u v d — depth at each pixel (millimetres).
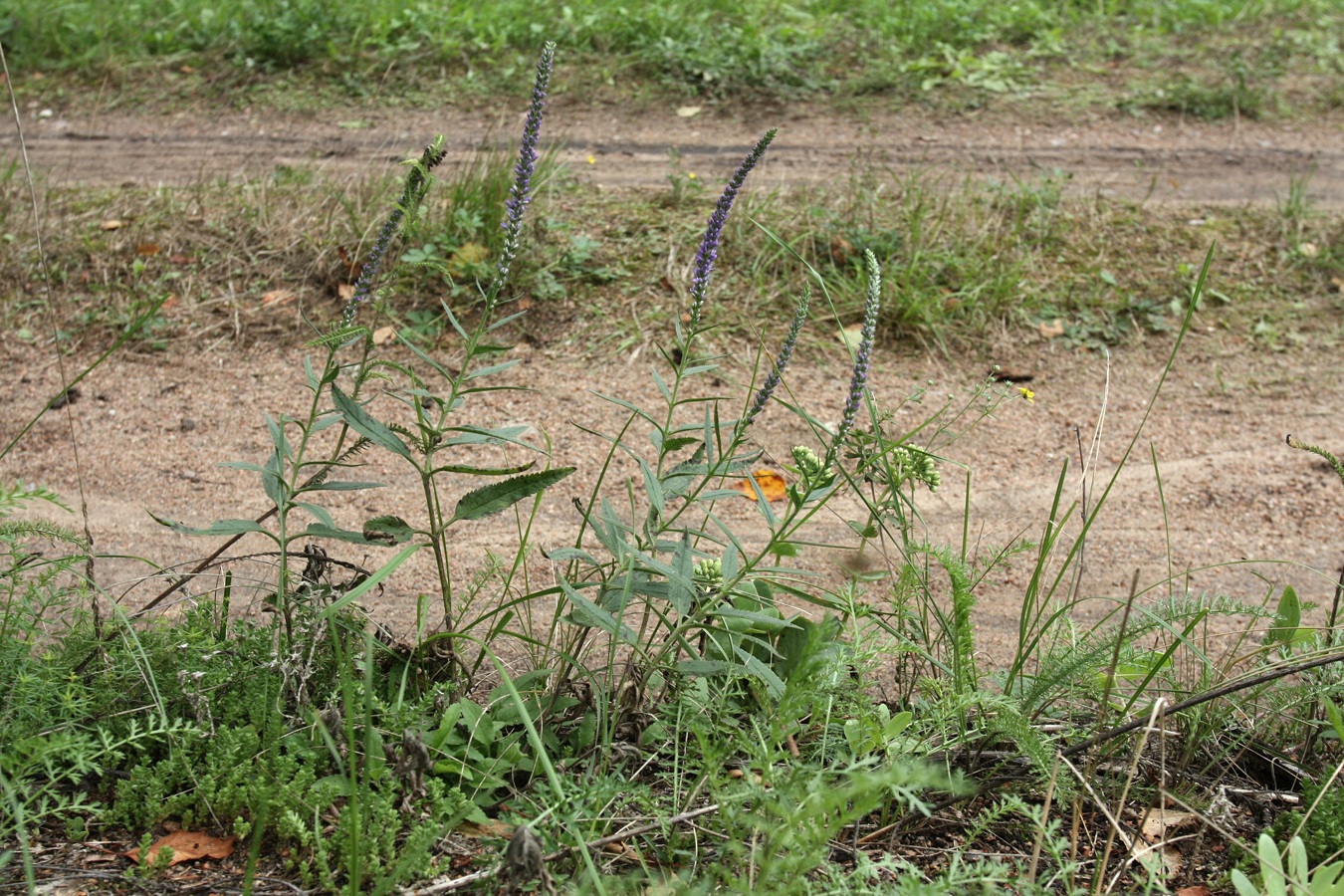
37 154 6859
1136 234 6293
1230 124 7848
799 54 8258
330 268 5598
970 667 2777
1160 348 5578
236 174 6598
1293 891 2260
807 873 2330
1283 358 5535
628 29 8336
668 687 2820
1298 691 2855
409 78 7965
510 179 5953
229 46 8234
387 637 2855
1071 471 4723
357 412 2523
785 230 5945
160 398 4902
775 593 3236
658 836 2469
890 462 3107
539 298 5523
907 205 6199
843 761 2410
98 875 2340
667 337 5348
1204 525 4391
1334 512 4469
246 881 2080
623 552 2518
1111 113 7898
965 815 2686
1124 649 2701
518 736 2627
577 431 4781
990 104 7945
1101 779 2785
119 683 2703
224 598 2838
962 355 5430
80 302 5387
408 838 2336
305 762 2545
